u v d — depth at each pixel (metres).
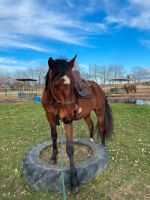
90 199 3.78
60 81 3.44
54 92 3.57
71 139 3.89
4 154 5.89
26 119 10.54
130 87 37.94
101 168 4.50
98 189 4.02
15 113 12.82
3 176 4.74
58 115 4.23
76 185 3.96
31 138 7.26
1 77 62.84
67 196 3.89
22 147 6.40
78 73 4.90
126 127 8.20
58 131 7.39
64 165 4.38
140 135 7.16
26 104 18.05
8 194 4.13
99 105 5.53
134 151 5.71
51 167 4.25
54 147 4.72
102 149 5.10
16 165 5.17
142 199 3.75
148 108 13.27
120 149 5.82
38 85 48.91
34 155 4.88
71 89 3.49
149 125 8.55
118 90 40.06
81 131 7.69
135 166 4.82
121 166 4.80
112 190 3.98
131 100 22.95
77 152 5.17
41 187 4.11
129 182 4.20
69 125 3.84
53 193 4.02
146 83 69.38
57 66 3.57
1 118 11.13
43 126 8.84
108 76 66.44
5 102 22.30
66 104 3.48
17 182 4.46
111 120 5.79
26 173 4.42
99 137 6.38
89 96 4.76
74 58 3.76
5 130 8.46
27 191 4.16
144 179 4.30
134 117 10.26
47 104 4.14
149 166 4.85
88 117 5.96
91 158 4.62
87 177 4.22
